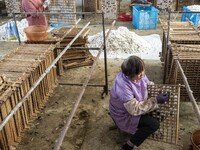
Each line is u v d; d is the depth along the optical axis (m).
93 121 3.06
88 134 2.84
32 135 2.86
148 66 4.46
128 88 2.29
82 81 4.01
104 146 2.66
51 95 3.38
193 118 3.03
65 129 1.70
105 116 3.14
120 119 2.46
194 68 2.90
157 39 5.81
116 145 2.67
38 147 2.69
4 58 2.94
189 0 7.88
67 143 2.71
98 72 4.31
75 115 3.18
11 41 5.89
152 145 2.65
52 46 3.31
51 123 3.05
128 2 9.71
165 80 3.67
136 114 2.29
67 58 4.39
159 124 2.45
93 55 4.98
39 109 3.06
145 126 2.37
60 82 3.89
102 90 3.74
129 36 5.25
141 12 6.54
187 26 3.94
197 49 3.08
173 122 2.55
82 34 4.26
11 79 2.46
